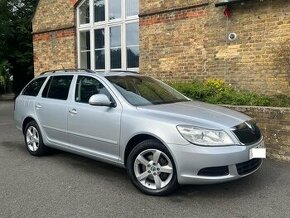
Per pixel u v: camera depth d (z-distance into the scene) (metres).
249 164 5.08
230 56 9.55
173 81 10.73
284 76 8.70
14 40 23.09
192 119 5.02
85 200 5.02
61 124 6.61
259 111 7.14
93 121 5.93
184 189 5.38
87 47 13.36
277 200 4.96
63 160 7.07
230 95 8.74
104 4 12.73
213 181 4.77
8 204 4.91
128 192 5.30
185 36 10.40
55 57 14.12
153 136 5.07
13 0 22.28
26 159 7.21
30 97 7.59
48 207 4.80
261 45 9.02
